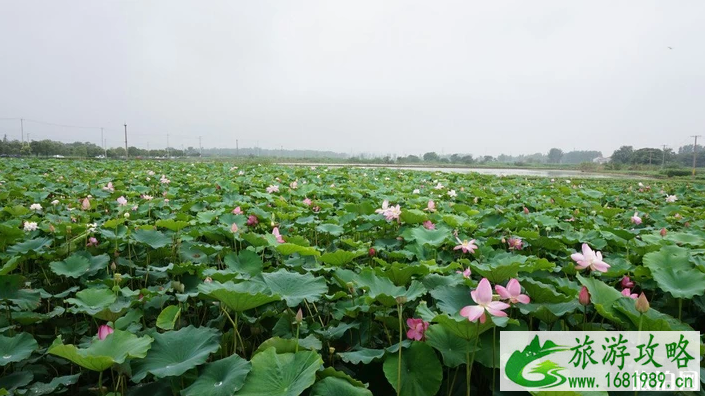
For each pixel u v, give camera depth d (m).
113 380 2.81
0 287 3.61
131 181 13.76
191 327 2.93
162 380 2.64
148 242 5.12
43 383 2.79
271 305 3.58
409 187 13.41
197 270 4.07
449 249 5.47
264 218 6.55
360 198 10.59
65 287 4.46
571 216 8.66
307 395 2.43
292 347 2.74
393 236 6.33
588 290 3.14
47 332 3.86
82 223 6.05
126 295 3.61
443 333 2.87
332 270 4.09
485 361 2.68
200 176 17.19
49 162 26.28
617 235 6.12
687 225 7.93
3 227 4.93
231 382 2.32
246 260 4.40
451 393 2.87
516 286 2.62
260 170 21.11
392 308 3.41
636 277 4.32
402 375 2.64
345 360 2.77
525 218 7.43
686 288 3.55
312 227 6.51
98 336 2.62
